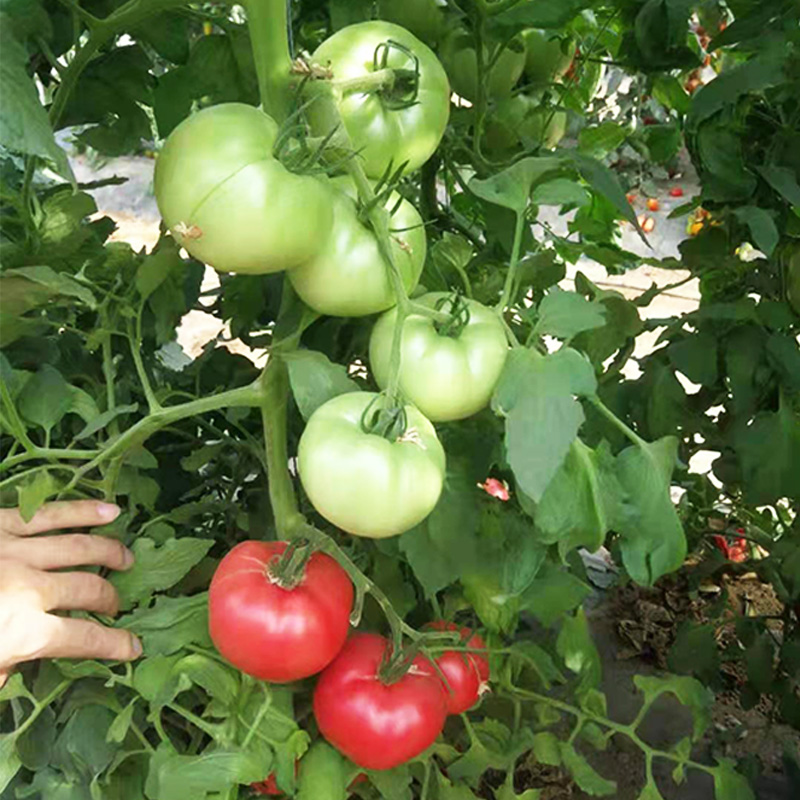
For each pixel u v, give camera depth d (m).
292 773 0.50
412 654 0.49
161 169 0.40
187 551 0.54
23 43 0.50
